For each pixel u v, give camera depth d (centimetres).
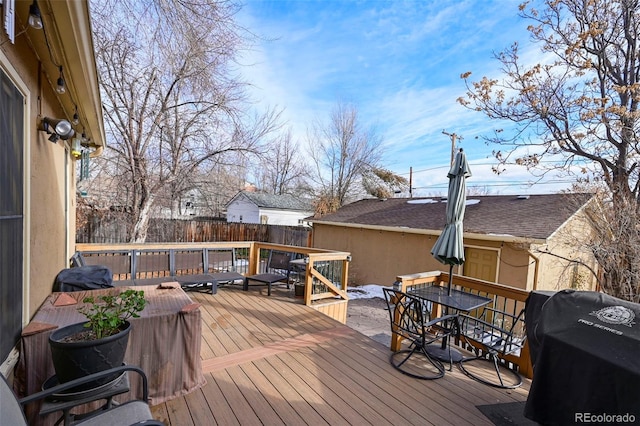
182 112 1021
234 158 1133
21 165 191
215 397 241
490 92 780
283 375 279
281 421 218
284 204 2148
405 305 331
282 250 598
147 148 1020
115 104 924
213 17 434
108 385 171
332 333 379
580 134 692
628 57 681
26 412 182
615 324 185
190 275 519
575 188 711
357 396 254
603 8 675
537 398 205
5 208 164
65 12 154
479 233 721
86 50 197
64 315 223
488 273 733
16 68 182
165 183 1050
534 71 725
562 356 194
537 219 723
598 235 664
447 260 333
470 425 226
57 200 321
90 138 450
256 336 359
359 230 1082
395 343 340
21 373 183
